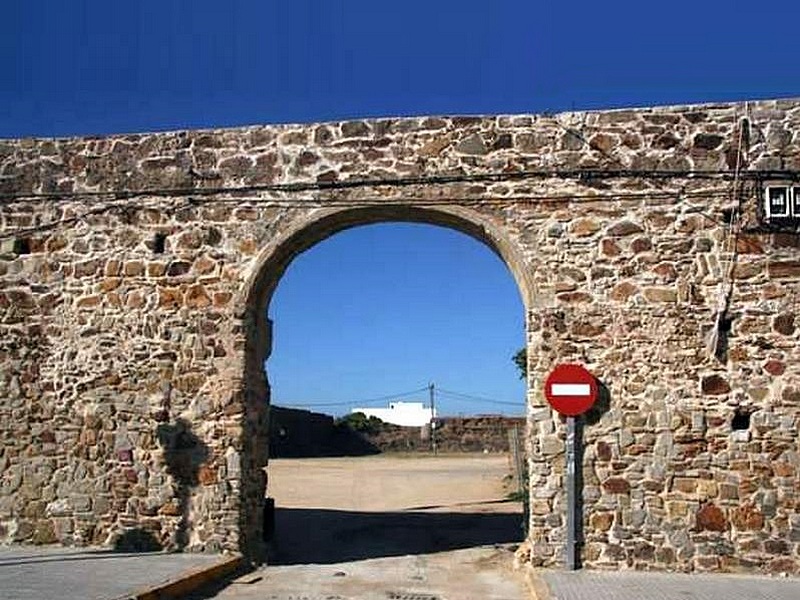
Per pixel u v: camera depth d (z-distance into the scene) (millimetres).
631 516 10461
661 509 10438
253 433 11664
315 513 15727
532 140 11102
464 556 11984
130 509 11367
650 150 10906
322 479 21875
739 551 10258
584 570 10406
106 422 11562
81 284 11844
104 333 11711
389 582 10398
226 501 11164
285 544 12867
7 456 11742
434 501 17594
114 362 11641
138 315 11648
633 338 10711
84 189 11977
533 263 10930
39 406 11758
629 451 10562
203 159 11703
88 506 11477
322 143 11469
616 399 10648
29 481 11656
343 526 14344
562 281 10875
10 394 11844
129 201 11844
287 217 11430
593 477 10578
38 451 11688
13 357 11891
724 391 10508
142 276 11703
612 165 10938
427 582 10422
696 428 10492
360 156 11352
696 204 10797
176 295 11586
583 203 10953
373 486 20297
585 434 10656
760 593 9070
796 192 10609
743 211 10719
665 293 10719
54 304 11875
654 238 10805
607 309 10781
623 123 10992
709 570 10273
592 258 10867
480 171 11133
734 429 10477
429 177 11172
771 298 10570
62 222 11992
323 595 9641
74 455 11594
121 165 11914
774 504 10281
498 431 34969
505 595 9750
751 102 10836
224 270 11500
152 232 11750
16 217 12102
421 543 12984
